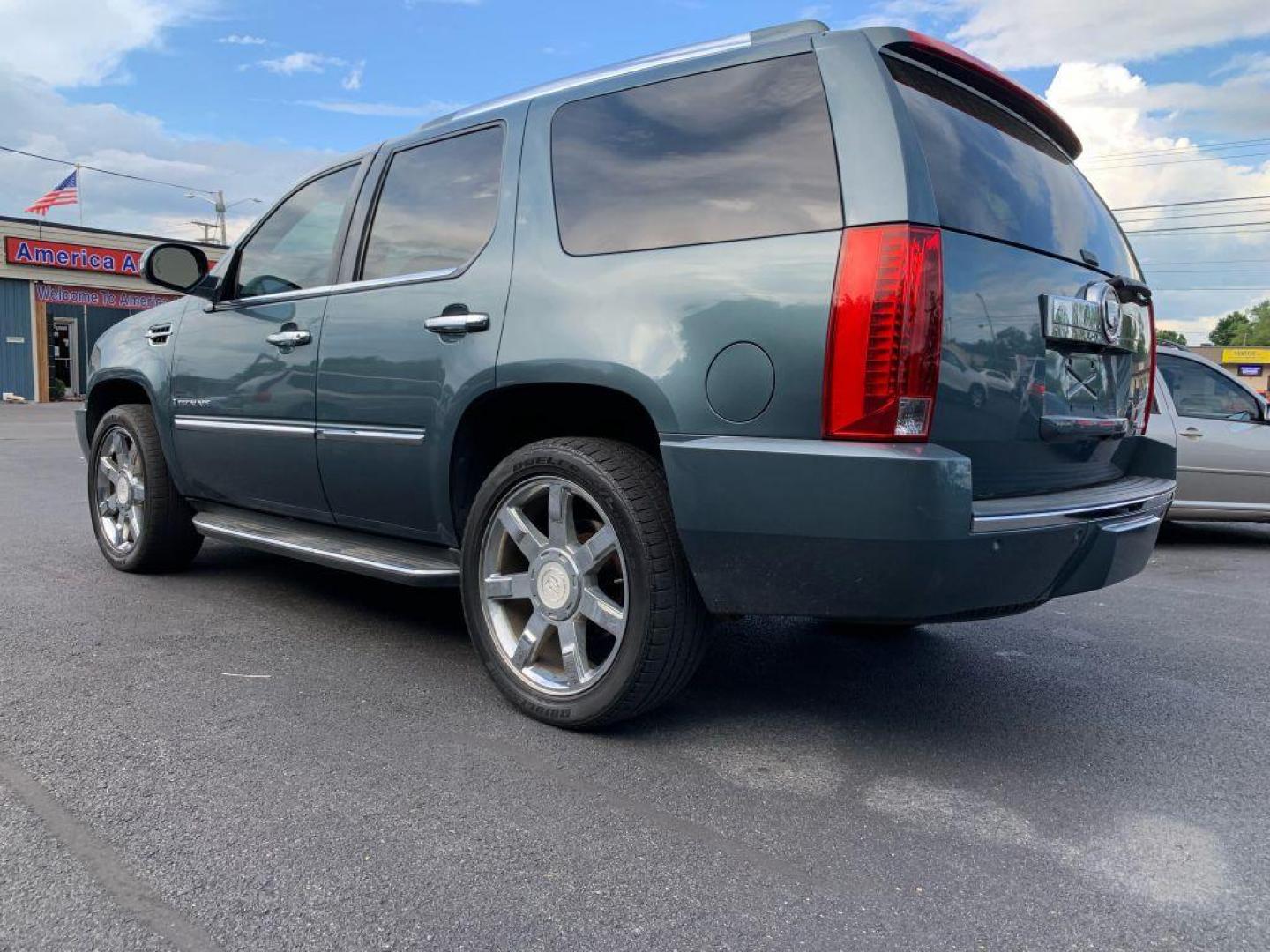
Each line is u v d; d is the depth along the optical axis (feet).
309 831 7.16
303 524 12.96
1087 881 6.77
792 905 6.36
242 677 10.60
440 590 14.97
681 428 8.13
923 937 6.03
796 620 14.07
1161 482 10.27
